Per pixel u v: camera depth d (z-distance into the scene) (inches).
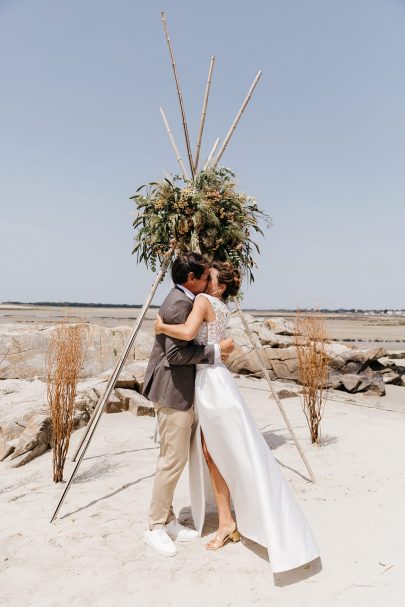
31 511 168.7
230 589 122.3
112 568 131.4
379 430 281.6
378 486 186.7
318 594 119.6
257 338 503.8
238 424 137.4
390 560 133.5
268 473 134.3
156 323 141.6
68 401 217.0
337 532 150.1
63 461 199.0
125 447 244.8
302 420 308.0
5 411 277.1
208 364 142.9
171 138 219.1
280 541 125.8
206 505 171.6
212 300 146.1
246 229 211.3
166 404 139.6
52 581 126.0
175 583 124.9
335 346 507.2
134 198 203.2
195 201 194.9
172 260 205.8
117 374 174.9
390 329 2726.4
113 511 166.9
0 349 375.2
